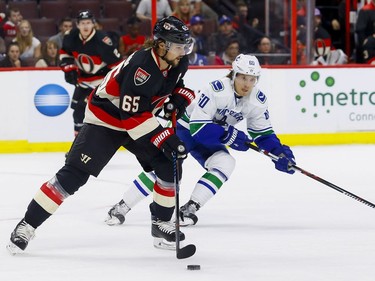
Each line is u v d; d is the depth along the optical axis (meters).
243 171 12.25
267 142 8.19
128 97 6.54
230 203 9.67
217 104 8.01
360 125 15.46
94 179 11.63
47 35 16.12
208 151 8.50
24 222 7.05
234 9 16.23
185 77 15.00
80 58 12.91
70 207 9.48
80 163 6.88
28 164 13.23
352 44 17.98
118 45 15.89
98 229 8.22
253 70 7.85
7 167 12.94
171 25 6.45
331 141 15.39
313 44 16.25
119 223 8.41
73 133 14.74
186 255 6.62
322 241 7.58
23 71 14.53
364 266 6.59
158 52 6.55
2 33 15.73
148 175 8.31
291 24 16.12
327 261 6.78
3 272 6.45
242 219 8.69
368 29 17.00
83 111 13.21
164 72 6.68
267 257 6.94
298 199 9.93
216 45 16.03
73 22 16.39
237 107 8.10
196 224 8.43
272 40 16.20
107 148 6.90
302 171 7.78
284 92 15.20
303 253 7.09
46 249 7.30
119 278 6.25
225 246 7.39
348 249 7.24
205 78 15.04
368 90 15.46
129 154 14.45
